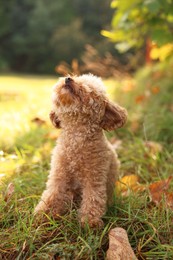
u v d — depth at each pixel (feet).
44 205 3.21
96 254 2.84
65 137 3.24
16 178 3.76
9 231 3.05
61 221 3.14
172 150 4.90
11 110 6.86
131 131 5.15
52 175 3.30
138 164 4.43
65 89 3.17
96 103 3.19
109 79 8.89
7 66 25.96
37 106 7.07
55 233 3.05
